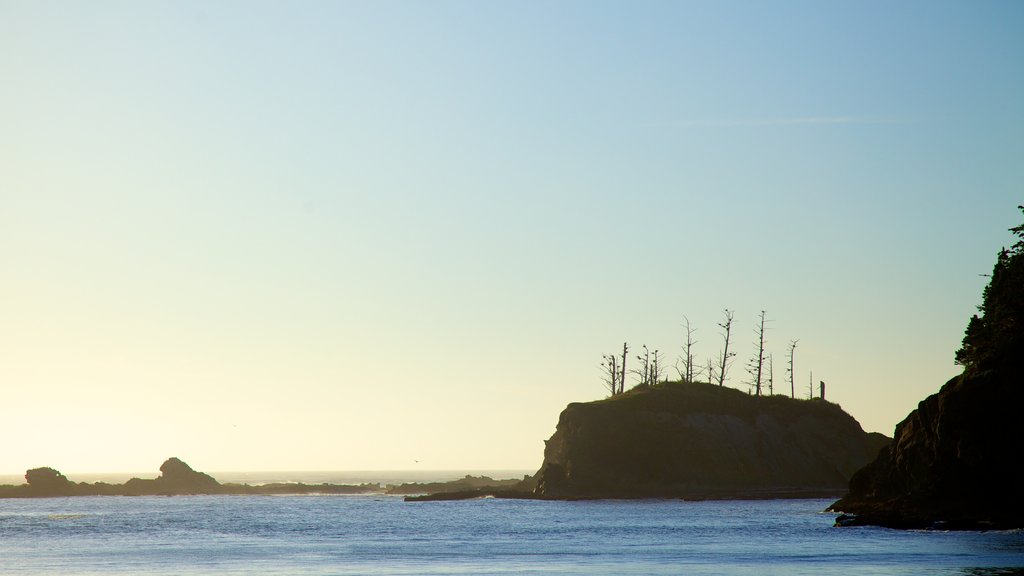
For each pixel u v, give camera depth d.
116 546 85.62
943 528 87.56
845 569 60.78
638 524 103.12
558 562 68.69
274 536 95.38
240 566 68.56
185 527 109.69
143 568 68.00
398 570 65.19
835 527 94.19
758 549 74.25
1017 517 85.62
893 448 101.44
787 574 59.25
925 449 94.75
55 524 116.44
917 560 64.62
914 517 91.06
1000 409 88.06
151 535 98.44
